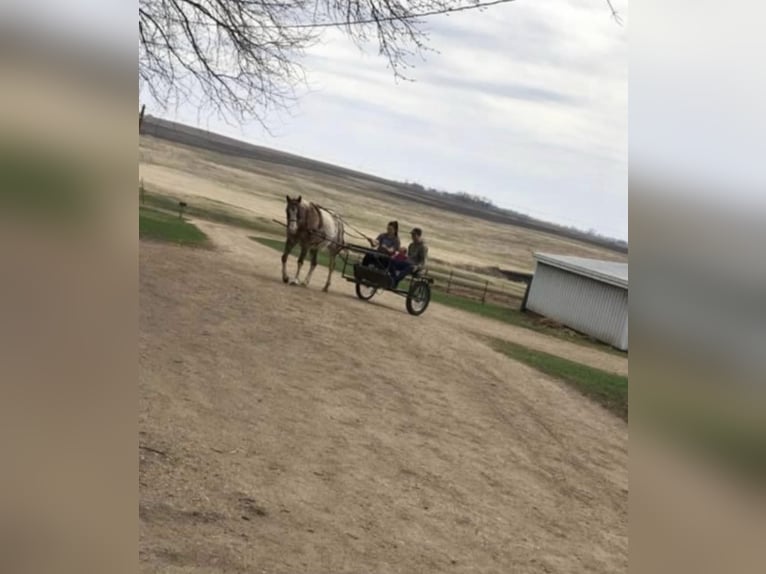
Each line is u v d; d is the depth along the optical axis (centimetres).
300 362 559
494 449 567
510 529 543
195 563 475
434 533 529
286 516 503
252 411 534
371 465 539
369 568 500
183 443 509
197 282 552
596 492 573
